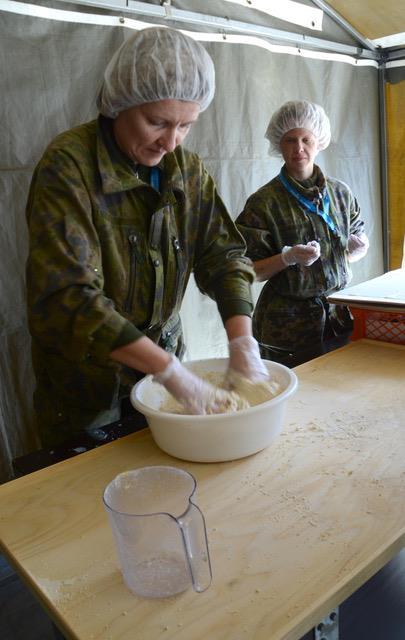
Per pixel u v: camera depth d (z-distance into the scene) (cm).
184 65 103
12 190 176
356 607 109
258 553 71
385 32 275
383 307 148
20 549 76
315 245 180
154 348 96
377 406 113
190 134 223
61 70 179
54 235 99
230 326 123
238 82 234
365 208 307
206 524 78
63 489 91
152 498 74
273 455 96
